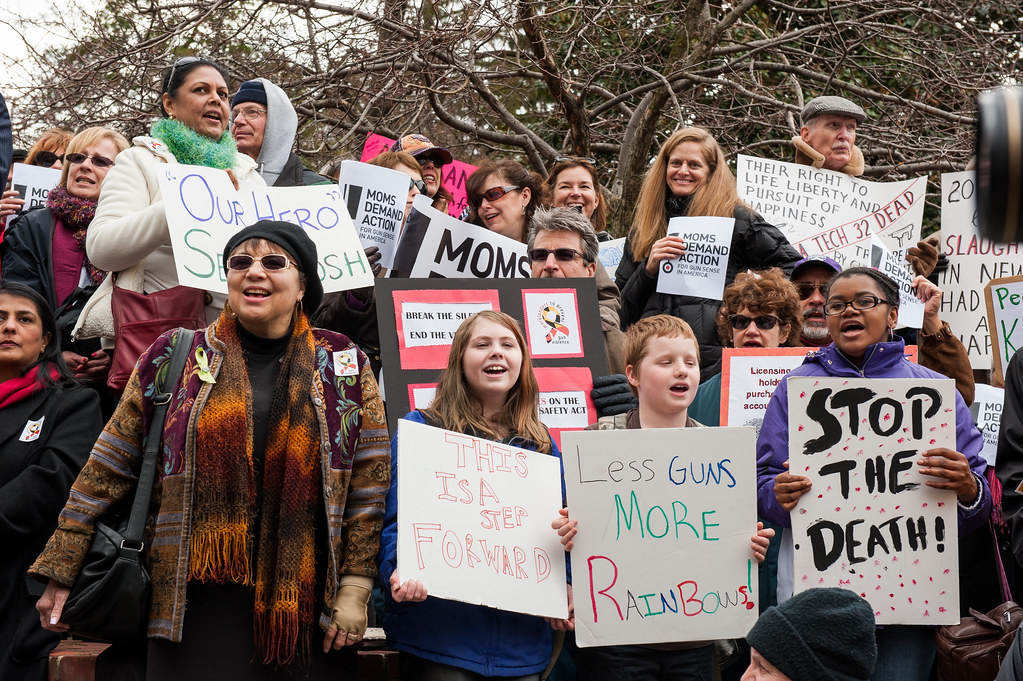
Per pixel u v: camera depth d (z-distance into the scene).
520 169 5.89
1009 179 1.09
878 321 4.13
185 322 4.33
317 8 8.50
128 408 3.52
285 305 3.57
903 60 9.66
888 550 3.74
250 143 5.54
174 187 4.36
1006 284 5.62
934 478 3.78
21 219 5.29
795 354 4.55
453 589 3.41
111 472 3.47
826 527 3.74
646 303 5.52
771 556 4.22
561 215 4.95
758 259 5.52
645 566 3.64
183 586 3.27
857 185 6.47
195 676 3.30
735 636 3.65
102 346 4.49
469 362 3.80
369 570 3.49
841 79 10.69
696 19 9.22
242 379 3.47
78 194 5.26
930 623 3.71
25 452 4.01
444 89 8.90
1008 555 4.78
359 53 8.86
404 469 3.50
